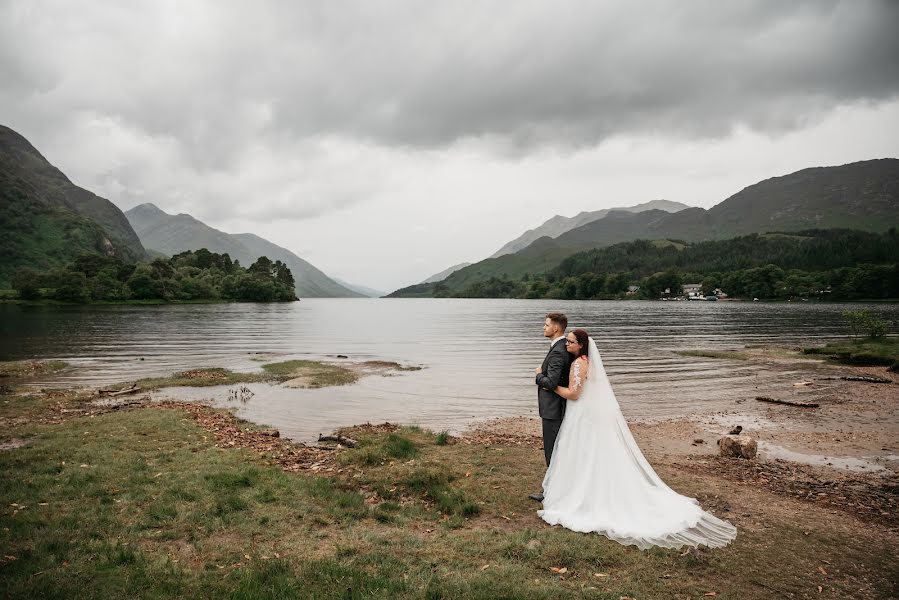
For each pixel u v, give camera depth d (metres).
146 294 156.62
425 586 5.27
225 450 11.19
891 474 11.12
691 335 53.88
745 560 6.20
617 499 7.30
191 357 33.88
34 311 102.81
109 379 24.03
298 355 36.28
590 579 5.60
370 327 74.00
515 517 7.62
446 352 39.78
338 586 5.26
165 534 6.55
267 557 5.96
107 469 9.30
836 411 18.20
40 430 12.91
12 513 7.08
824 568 6.06
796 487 9.79
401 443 11.69
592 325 71.19
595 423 7.62
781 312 110.00
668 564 6.01
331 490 8.48
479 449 12.07
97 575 5.40
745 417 17.39
